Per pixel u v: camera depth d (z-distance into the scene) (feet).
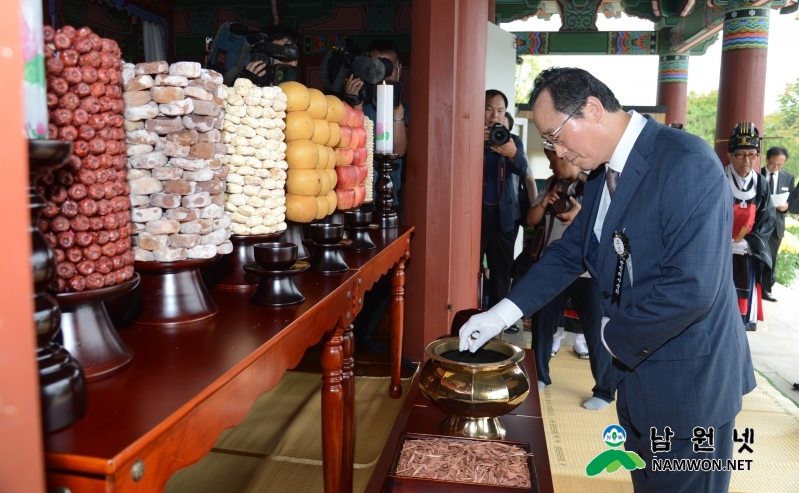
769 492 7.44
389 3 25.98
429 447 4.39
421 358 10.94
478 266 11.30
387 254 7.66
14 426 1.76
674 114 29.45
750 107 19.43
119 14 25.38
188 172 3.92
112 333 3.09
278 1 25.53
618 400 5.50
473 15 10.44
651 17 26.99
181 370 3.06
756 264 14.28
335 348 5.54
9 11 1.66
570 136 4.85
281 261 4.37
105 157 3.00
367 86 8.48
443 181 10.54
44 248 2.35
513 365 4.87
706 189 4.41
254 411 8.83
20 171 1.70
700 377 4.74
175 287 3.92
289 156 5.81
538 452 4.55
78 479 2.22
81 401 2.48
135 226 3.78
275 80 6.11
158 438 2.53
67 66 2.85
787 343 14.08
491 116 12.88
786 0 20.03
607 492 7.44
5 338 1.74
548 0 28.17
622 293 4.94
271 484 6.89
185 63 3.82
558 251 6.00
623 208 4.81
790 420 9.59
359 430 8.32
